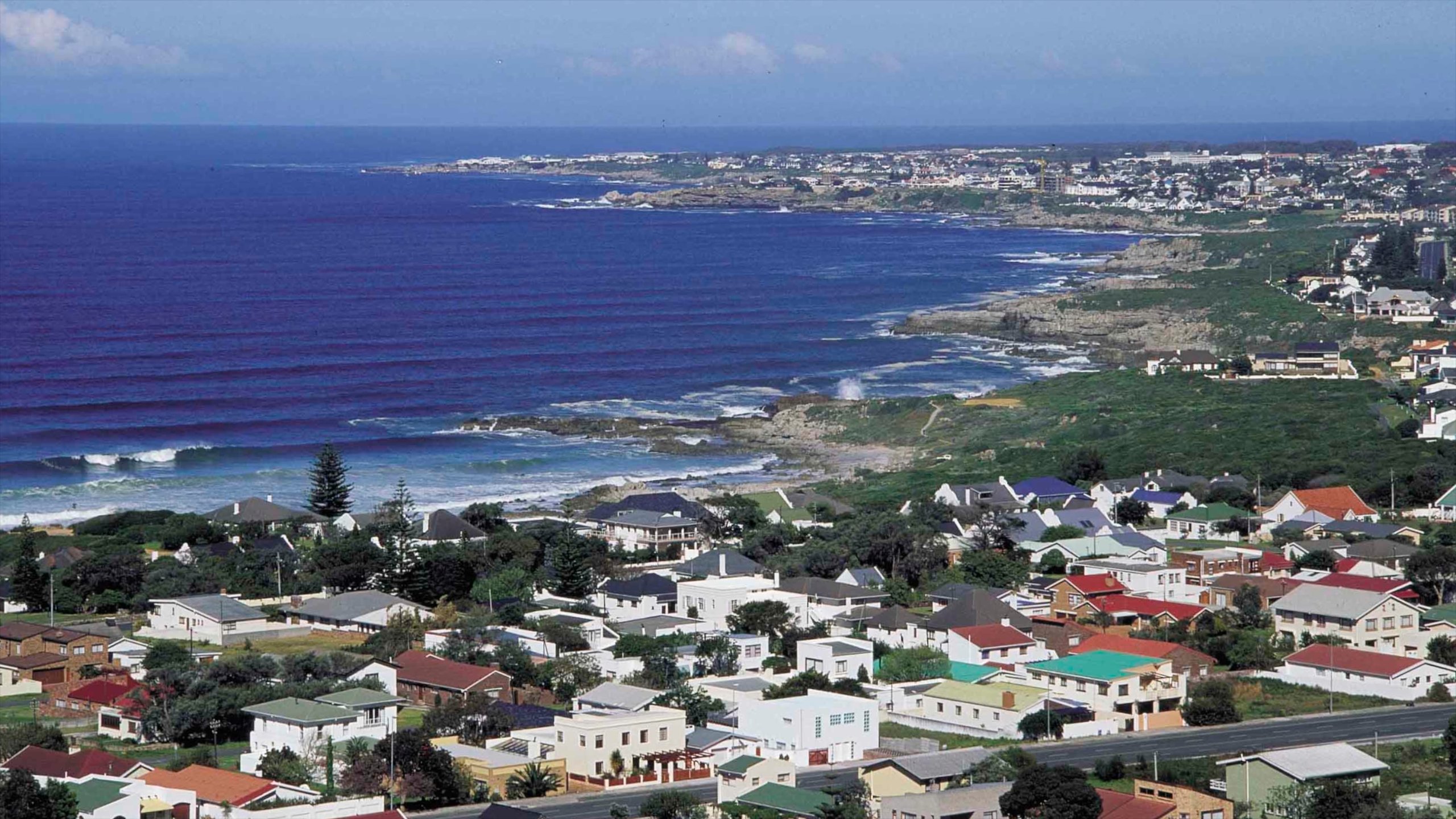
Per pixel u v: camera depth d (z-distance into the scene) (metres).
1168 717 143.50
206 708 135.62
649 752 128.75
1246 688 153.50
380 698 132.25
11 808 104.56
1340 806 112.25
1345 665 153.62
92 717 142.25
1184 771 122.75
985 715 141.75
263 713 129.50
